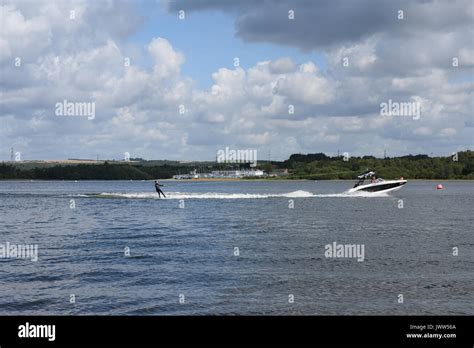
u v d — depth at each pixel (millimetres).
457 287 19344
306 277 20906
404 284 19781
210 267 22922
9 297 18031
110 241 31594
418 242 31016
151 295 18203
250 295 18203
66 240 32125
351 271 22109
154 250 27797
